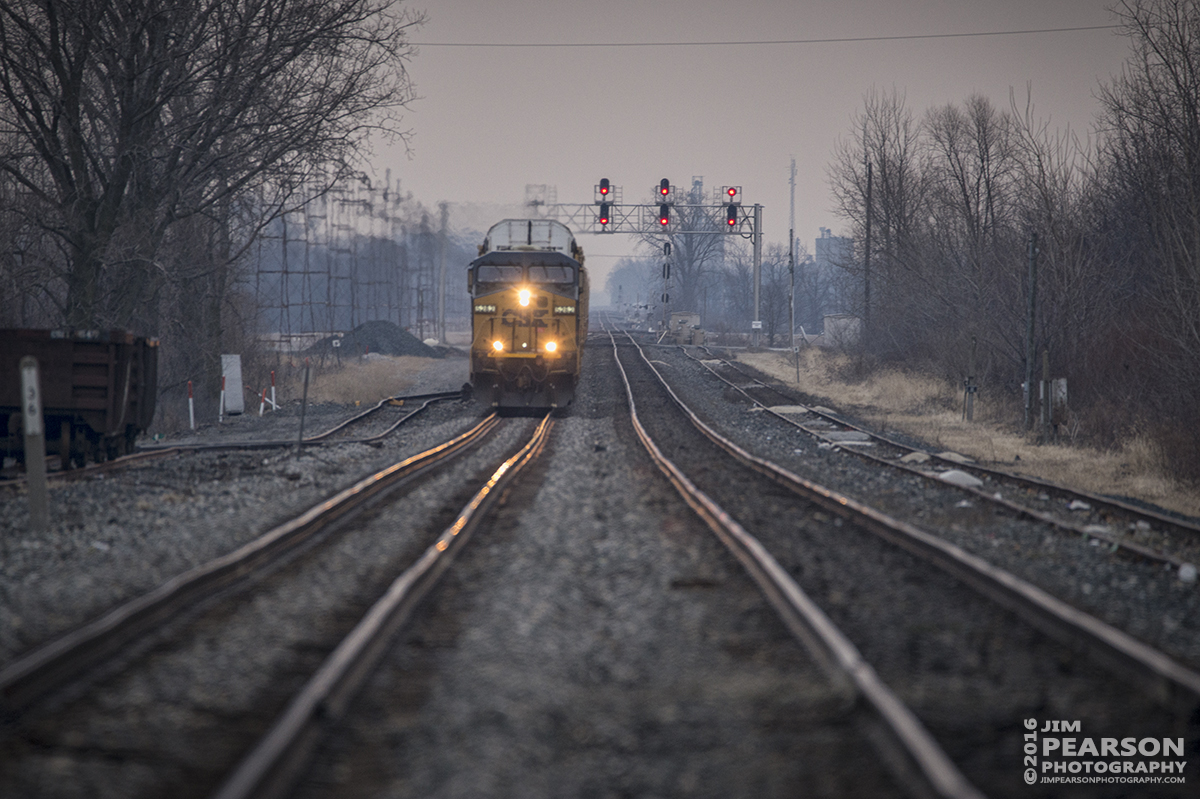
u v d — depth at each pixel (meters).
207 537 39.06
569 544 36.47
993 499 50.56
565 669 22.81
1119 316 107.50
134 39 89.31
